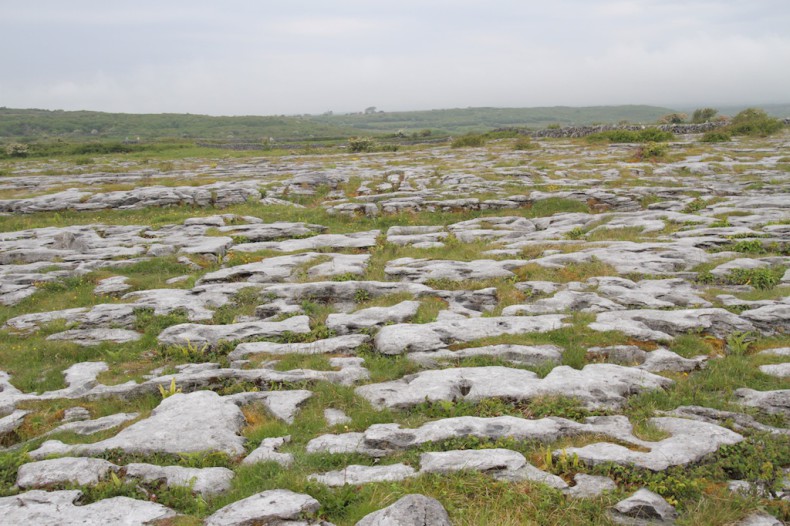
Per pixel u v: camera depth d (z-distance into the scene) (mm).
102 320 16891
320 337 15148
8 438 10727
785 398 10336
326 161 58969
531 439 9148
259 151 77438
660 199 32031
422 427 9539
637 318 14648
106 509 7324
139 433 9719
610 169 42062
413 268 20000
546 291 17453
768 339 13617
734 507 7410
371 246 24438
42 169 57062
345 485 7840
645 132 62031
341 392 11383
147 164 60875
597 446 8750
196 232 27359
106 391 12336
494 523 7055
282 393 11477
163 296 18375
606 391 10906
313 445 9297
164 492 8031
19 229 30109
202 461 8984
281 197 37531
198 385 12445
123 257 23375
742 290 16703
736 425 9664
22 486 8109
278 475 8195
